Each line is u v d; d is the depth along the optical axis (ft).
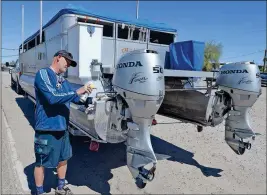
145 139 8.84
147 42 15.48
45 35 17.33
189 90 13.42
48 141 8.65
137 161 8.82
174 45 14.40
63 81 8.99
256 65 12.22
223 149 15.70
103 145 15.28
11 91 39.04
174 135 18.13
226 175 12.20
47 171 11.62
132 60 8.62
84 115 9.75
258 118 25.43
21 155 13.16
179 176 11.86
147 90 8.31
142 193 10.14
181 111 14.93
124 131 9.42
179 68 13.98
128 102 8.82
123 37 14.62
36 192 9.52
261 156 14.87
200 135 18.31
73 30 11.14
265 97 41.09
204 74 12.88
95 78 10.72
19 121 20.25
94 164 12.60
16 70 35.94
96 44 10.85
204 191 10.61
